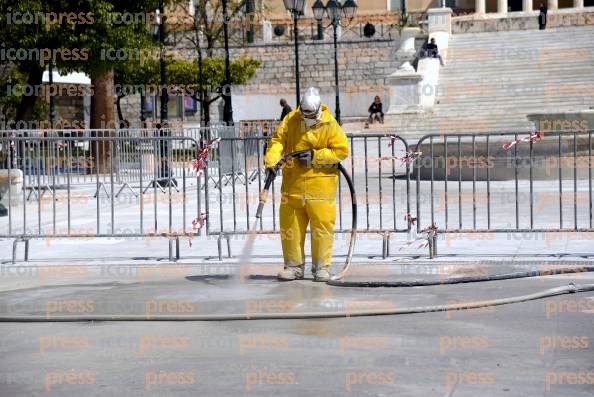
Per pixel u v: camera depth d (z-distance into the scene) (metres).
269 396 7.21
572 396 7.10
